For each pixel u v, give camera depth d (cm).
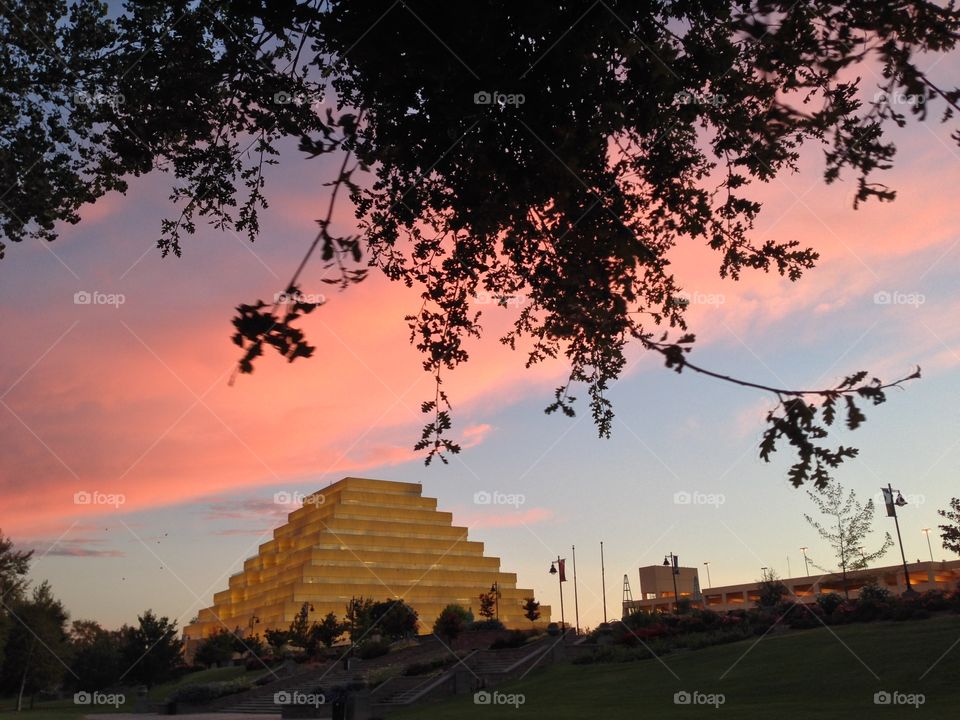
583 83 433
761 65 429
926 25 399
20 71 809
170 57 614
